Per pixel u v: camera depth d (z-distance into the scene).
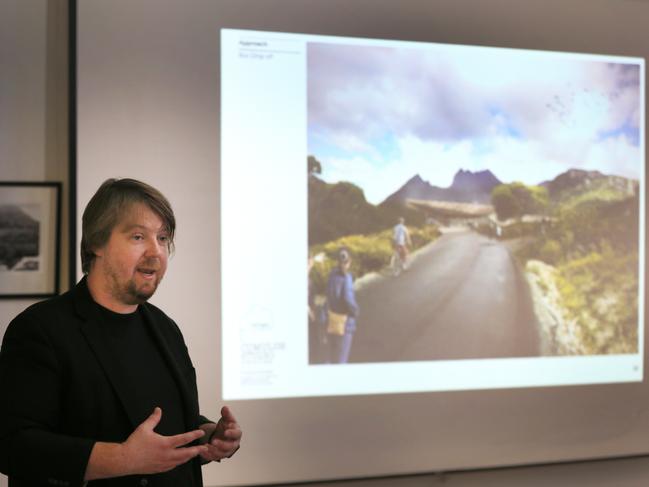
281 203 2.74
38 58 2.62
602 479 3.16
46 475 1.25
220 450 1.48
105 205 1.42
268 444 2.72
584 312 3.08
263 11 2.75
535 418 3.01
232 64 2.71
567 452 3.05
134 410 1.41
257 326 2.71
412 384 2.87
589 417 3.08
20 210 2.60
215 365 2.66
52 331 1.37
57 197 2.62
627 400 3.13
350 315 2.80
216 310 2.67
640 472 3.18
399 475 2.85
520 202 3.02
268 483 2.72
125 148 2.60
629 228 3.16
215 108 2.69
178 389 1.52
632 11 3.19
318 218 2.78
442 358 2.90
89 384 1.38
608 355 3.11
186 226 2.65
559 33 3.09
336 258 2.80
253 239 2.71
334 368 2.79
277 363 2.73
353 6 2.85
